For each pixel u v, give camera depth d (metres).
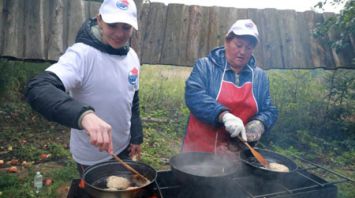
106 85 2.28
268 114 2.93
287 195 2.00
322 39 5.61
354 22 5.29
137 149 2.79
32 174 4.59
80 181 1.97
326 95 7.27
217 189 2.01
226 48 2.89
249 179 2.24
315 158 5.50
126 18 2.11
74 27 4.66
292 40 5.48
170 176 2.21
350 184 4.21
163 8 5.15
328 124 6.71
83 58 2.13
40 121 6.96
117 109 2.40
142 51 5.10
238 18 5.32
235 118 2.51
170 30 5.16
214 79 2.88
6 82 7.28
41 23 4.50
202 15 5.22
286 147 6.02
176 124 6.84
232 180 2.09
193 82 2.83
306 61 5.52
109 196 1.54
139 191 1.58
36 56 4.49
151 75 10.03
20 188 4.16
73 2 4.66
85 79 2.19
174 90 8.69
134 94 2.68
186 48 5.20
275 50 5.43
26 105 7.48
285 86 7.45
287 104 6.96
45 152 5.42
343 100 7.27
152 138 6.03
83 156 2.55
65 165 5.04
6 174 4.43
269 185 2.21
